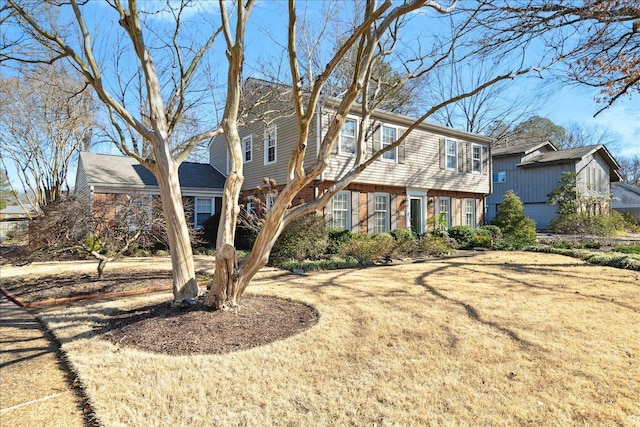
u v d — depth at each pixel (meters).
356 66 3.91
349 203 13.01
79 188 16.45
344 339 4.03
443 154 16.17
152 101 5.04
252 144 15.43
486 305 5.45
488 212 25.69
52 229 7.43
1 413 2.73
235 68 4.47
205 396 2.85
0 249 9.38
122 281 7.94
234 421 2.53
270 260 10.44
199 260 11.58
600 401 2.76
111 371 3.27
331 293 6.32
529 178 23.78
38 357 3.82
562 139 35.44
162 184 5.06
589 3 6.05
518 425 2.47
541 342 3.92
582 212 20.61
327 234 11.38
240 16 4.28
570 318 4.77
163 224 8.22
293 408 2.68
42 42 5.60
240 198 16.11
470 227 16.06
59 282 8.02
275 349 3.74
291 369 3.29
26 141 16.73
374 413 2.61
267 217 4.45
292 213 4.66
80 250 7.91
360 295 6.18
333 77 12.19
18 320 5.33
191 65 6.12
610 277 7.64
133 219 8.09
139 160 5.27
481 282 7.29
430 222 15.53
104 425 2.49
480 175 18.03
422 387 2.97
